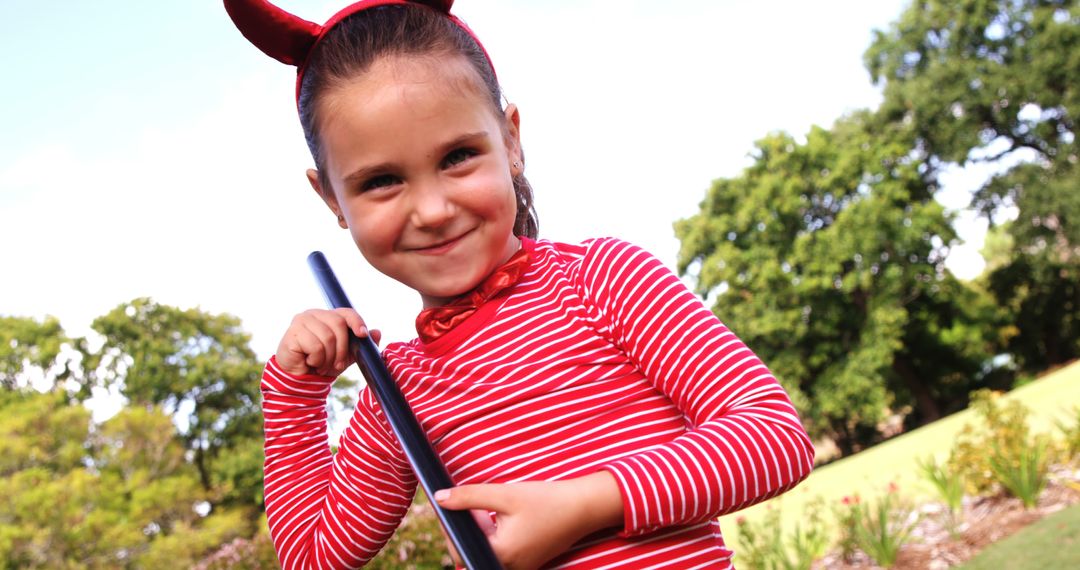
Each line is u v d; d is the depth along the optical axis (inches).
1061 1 1011.3
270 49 42.6
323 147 40.8
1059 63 991.0
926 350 1112.2
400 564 207.8
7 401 916.0
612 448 38.7
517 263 42.1
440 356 42.1
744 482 34.6
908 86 1045.8
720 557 38.4
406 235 39.9
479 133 39.7
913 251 1011.9
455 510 34.2
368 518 46.4
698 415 38.3
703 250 1063.0
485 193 39.7
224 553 248.2
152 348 1026.1
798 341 1030.4
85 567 402.6
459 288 40.7
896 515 252.5
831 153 1037.2
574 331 40.5
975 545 211.6
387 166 38.9
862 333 1011.9
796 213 1024.2
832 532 271.6
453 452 40.7
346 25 40.8
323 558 46.6
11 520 407.5
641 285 39.8
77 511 418.0
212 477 957.2
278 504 48.1
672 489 33.9
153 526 480.7
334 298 47.6
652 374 39.4
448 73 39.1
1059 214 1007.6
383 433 46.6
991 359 1135.0
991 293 1123.9
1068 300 1074.7
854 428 1102.4
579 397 39.4
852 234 980.6
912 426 1149.1
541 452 38.9
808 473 36.5
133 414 525.3
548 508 33.8
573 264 43.0
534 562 33.9
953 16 1043.9
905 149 1035.3
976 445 273.7
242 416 1052.5
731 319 1035.9
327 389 48.4
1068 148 1002.1
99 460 507.8
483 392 40.2
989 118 1055.6
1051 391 418.3
